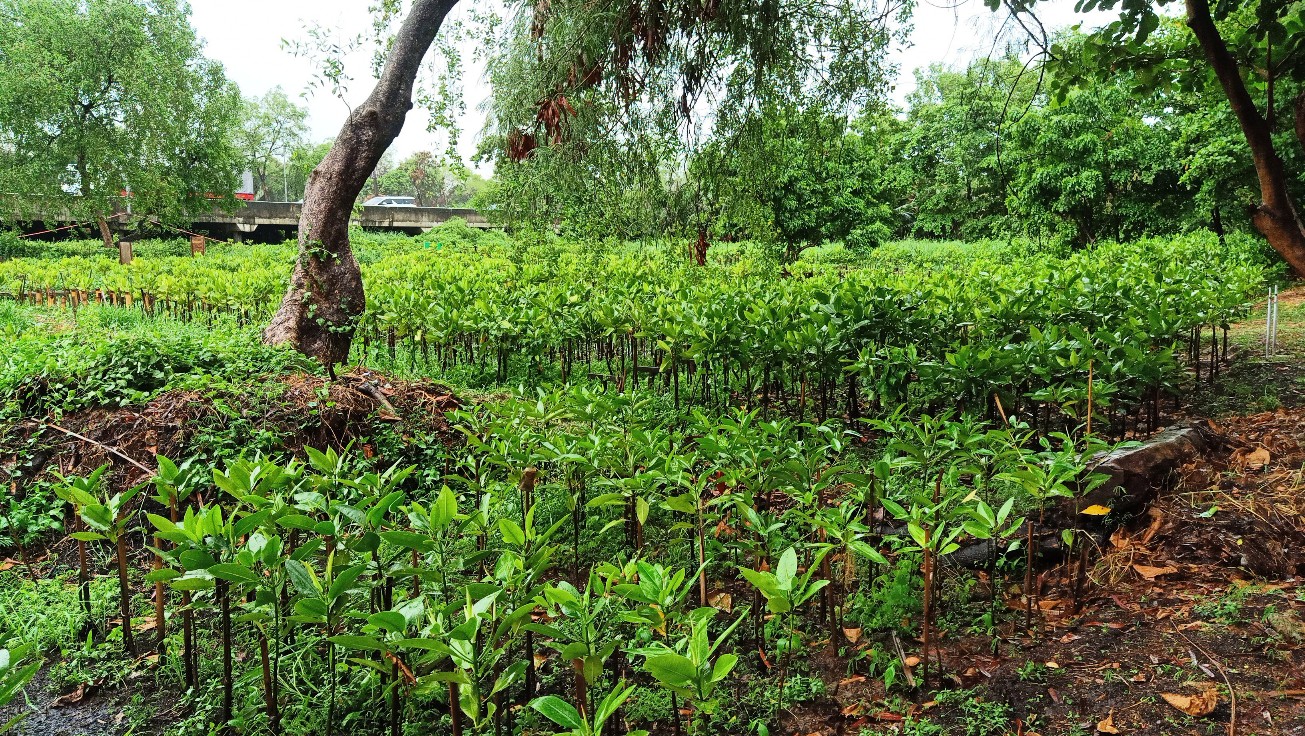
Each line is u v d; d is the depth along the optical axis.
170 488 3.37
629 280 10.92
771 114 8.64
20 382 6.02
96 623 3.78
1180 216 22.72
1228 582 3.56
